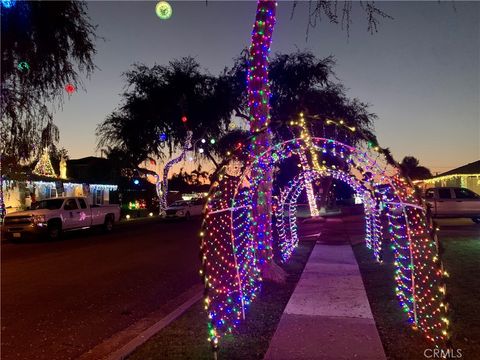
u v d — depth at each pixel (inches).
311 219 987.3
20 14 387.9
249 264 348.2
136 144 1339.8
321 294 307.0
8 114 450.9
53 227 797.9
